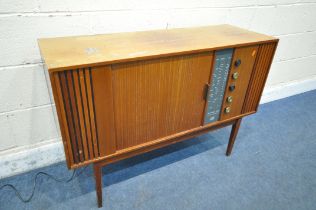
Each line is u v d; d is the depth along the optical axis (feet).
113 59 2.70
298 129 6.28
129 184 4.42
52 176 4.48
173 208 4.05
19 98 3.88
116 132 3.26
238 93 4.12
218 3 4.82
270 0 5.48
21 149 4.34
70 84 2.60
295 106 7.30
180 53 3.10
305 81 7.91
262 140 5.79
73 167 3.15
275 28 6.06
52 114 4.29
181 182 4.53
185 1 4.44
